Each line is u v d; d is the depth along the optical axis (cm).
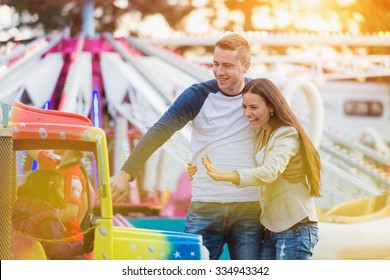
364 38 2148
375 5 4131
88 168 1147
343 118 2841
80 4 3947
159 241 737
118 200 805
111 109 1844
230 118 823
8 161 693
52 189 745
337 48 3969
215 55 819
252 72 1981
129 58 2027
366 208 1266
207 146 827
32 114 734
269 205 794
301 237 786
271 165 763
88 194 870
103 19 4031
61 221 818
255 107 791
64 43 2142
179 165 1535
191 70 2027
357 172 1728
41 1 3953
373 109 2866
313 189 790
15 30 3969
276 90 797
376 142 2559
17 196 746
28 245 719
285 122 786
